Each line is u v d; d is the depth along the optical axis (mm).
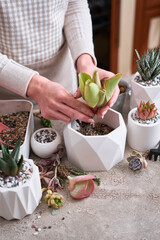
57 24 798
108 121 708
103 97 558
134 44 2008
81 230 536
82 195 581
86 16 834
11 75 669
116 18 1752
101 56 1882
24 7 715
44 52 824
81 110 620
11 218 554
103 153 621
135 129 677
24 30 749
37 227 546
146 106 675
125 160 688
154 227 535
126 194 601
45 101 649
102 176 645
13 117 766
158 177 639
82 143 608
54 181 611
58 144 674
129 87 838
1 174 554
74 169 651
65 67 945
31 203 553
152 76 764
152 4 1822
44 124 777
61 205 575
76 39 797
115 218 554
